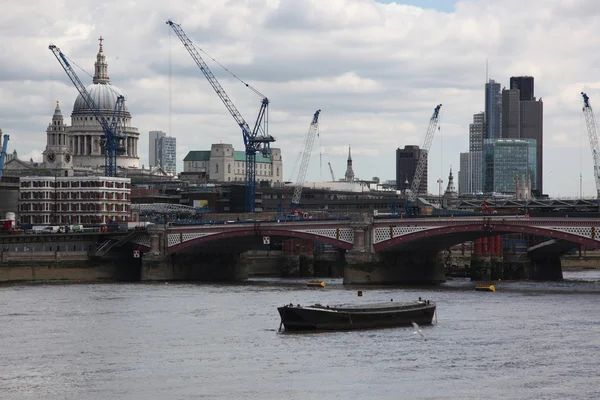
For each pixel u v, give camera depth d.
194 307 198.38
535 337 156.88
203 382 127.00
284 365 136.12
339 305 174.12
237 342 153.38
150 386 125.12
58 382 127.44
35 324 173.25
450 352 144.50
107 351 146.62
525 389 123.19
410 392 121.81
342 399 118.94
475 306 197.12
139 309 195.25
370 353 143.75
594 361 138.50
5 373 132.38
